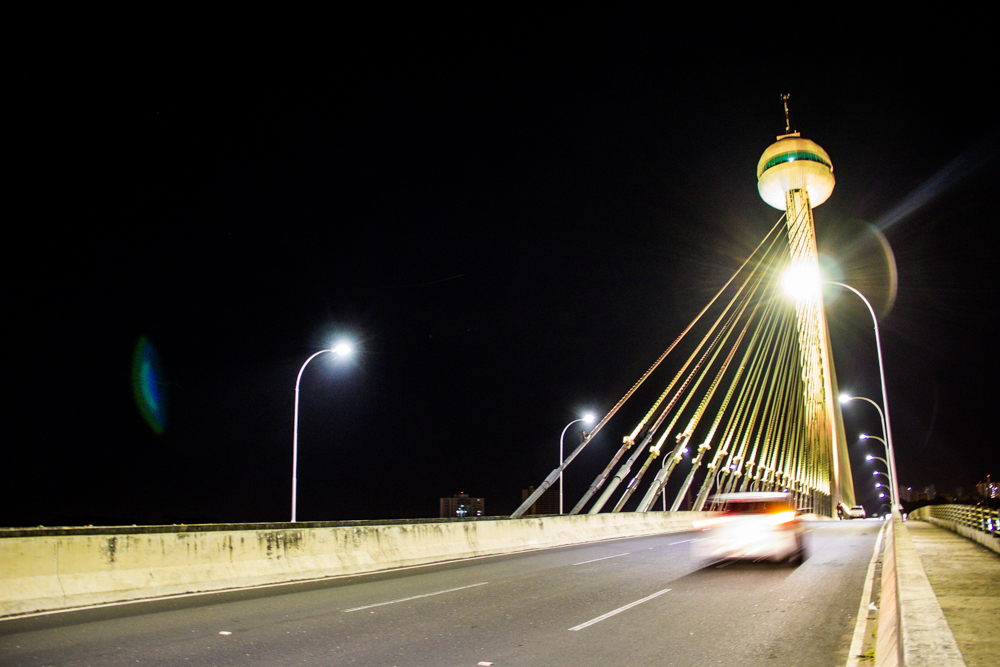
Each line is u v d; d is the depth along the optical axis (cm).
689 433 4400
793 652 691
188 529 1159
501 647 711
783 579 1231
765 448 5944
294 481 2147
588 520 2641
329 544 1421
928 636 520
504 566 1556
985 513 1722
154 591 1060
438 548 1762
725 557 1441
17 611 895
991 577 1030
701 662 652
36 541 955
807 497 6619
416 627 817
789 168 7819
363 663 647
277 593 1112
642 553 1833
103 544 1032
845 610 922
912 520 4216
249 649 702
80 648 709
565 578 1296
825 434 6725
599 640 743
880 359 3750
